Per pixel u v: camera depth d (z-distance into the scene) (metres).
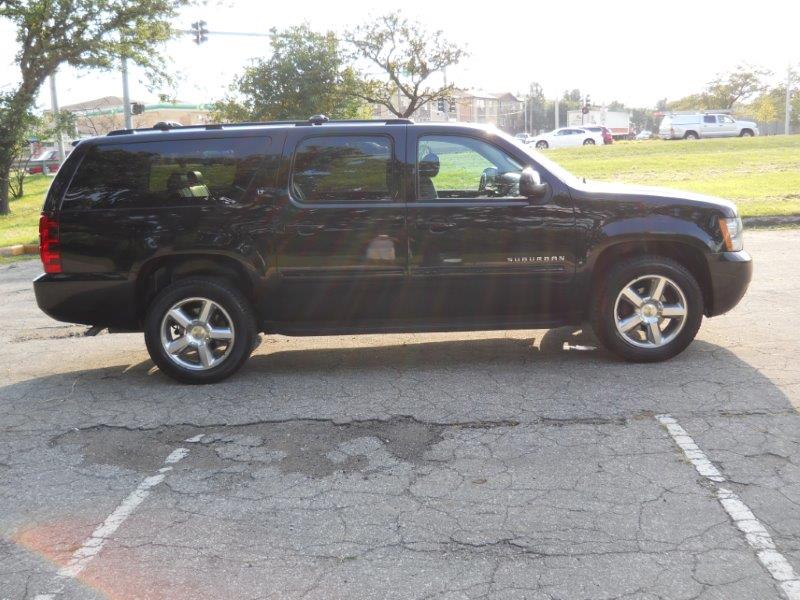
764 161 24.12
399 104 25.47
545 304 5.64
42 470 4.29
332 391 5.42
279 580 3.10
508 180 5.56
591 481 3.85
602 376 5.47
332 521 3.57
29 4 20.20
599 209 5.53
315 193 5.55
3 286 10.98
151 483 4.06
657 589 2.94
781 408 4.70
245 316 5.62
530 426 4.61
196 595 3.02
